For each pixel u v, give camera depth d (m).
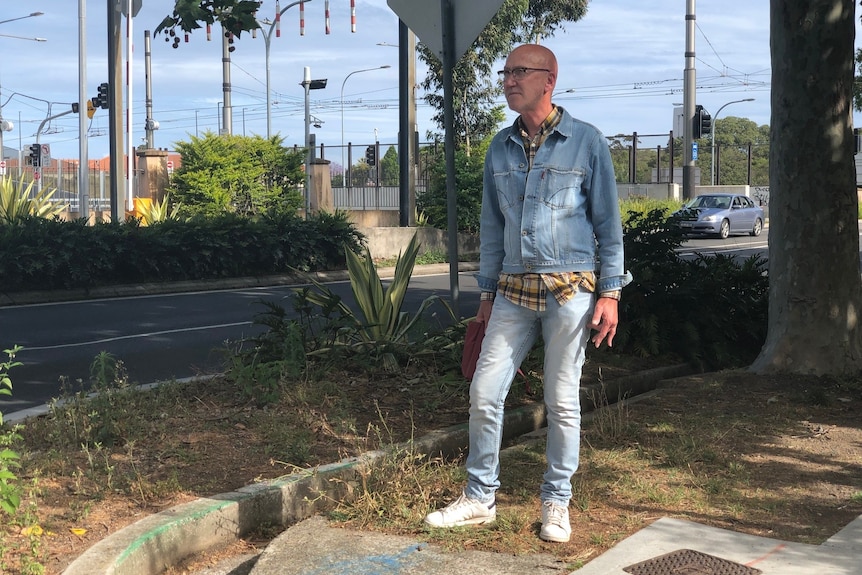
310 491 4.43
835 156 6.95
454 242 6.60
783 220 7.14
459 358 6.66
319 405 5.88
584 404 6.57
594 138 3.62
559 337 3.66
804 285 7.04
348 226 19.88
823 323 7.00
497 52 28.81
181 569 3.85
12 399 7.41
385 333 7.25
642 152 44.47
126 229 16.28
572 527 3.96
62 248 15.01
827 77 6.90
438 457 5.12
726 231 33.66
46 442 5.19
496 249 3.89
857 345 7.02
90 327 11.66
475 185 23.94
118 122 19.20
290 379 6.36
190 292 16.23
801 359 7.04
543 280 3.63
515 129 3.73
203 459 4.84
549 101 3.67
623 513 4.16
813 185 6.98
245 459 4.84
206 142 23.69
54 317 12.62
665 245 8.58
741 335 8.68
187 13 7.97
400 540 3.72
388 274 19.19
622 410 6.15
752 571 3.40
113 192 19.30
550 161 3.62
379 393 6.28
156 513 4.00
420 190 29.69
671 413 6.13
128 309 13.57
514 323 3.75
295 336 6.66
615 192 3.63
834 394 6.58
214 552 4.03
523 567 3.44
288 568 3.44
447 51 6.26
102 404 5.61
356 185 35.72
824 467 4.96
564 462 3.78
